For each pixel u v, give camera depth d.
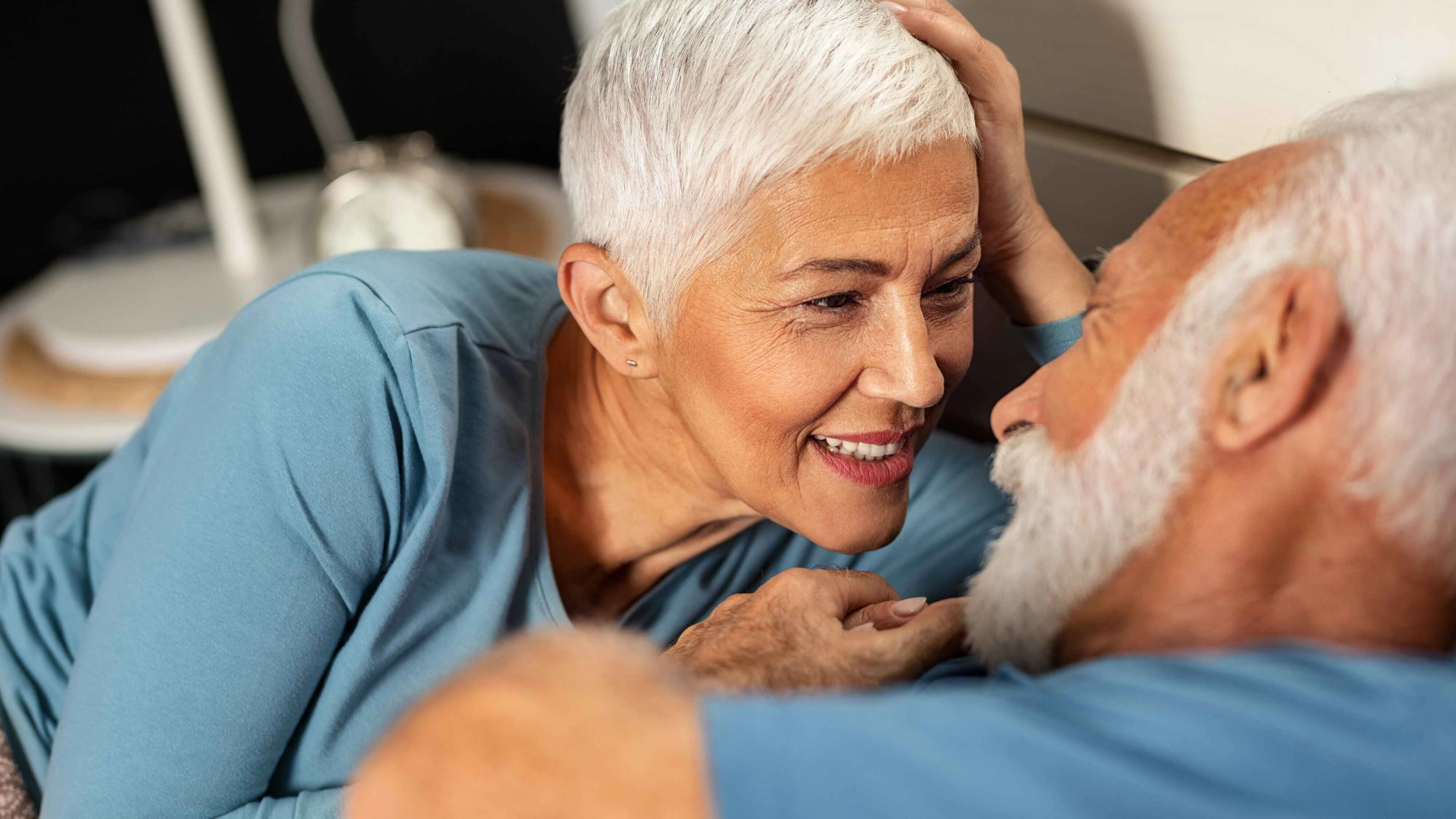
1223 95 0.82
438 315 0.82
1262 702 0.42
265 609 0.75
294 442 0.75
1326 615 0.50
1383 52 0.73
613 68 0.73
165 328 1.64
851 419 0.75
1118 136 0.90
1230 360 0.50
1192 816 0.40
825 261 0.68
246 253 1.83
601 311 0.81
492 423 0.84
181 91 1.76
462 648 0.83
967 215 0.70
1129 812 0.40
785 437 0.75
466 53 2.15
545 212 1.91
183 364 1.62
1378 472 0.47
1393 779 0.40
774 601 0.68
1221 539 0.51
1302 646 0.46
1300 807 0.40
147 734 0.74
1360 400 0.47
